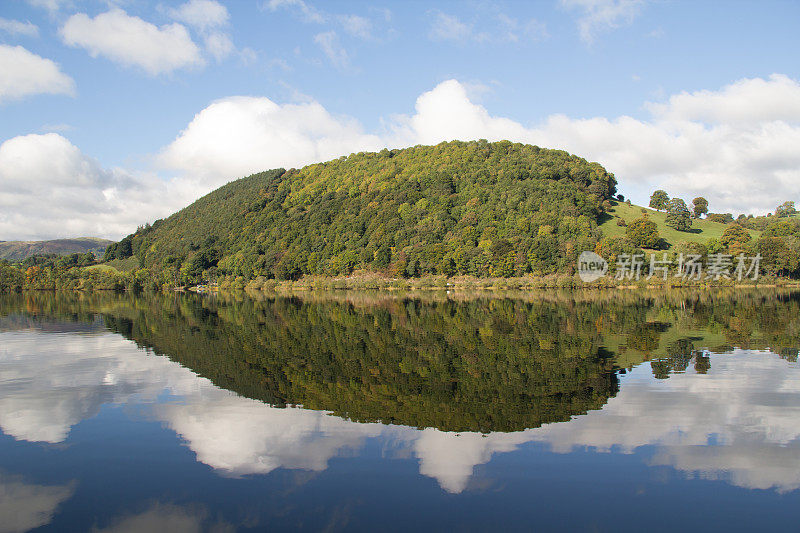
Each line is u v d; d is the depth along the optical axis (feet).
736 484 31.83
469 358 74.28
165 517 28.32
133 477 33.65
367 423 43.88
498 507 29.04
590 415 45.27
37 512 29.12
